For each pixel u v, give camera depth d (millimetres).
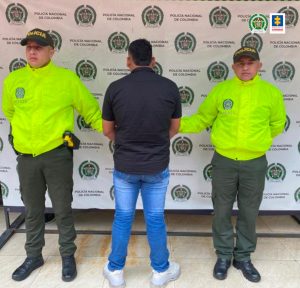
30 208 2334
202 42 2594
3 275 2381
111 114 2039
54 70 2205
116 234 2170
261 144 2211
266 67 2641
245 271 2369
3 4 2562
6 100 2258
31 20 2582
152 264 2246
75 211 3078
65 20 2576
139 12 2553
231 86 2250
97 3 2543
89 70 2656
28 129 2164
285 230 3045
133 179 2059
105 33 2590
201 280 2342
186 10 2545
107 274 2266
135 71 1966
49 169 2240
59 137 2207
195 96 2686
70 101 2244
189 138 2789
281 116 2299
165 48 2604
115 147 2094
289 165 2828
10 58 2646
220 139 2277
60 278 2352
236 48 2602
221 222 2387
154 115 1921
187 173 2855
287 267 2490
